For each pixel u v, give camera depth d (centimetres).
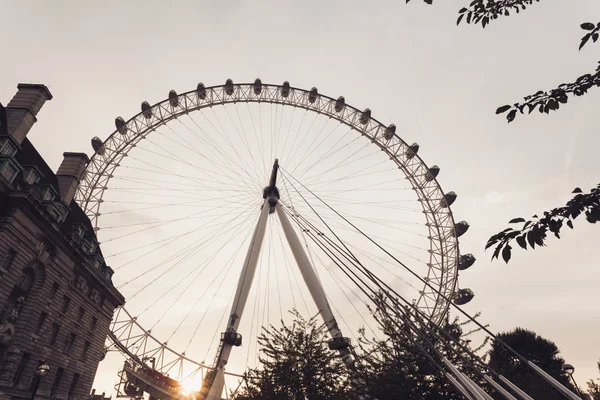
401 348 2617
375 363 2595
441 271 6569
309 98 7300
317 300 5372
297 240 5975
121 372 6188
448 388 2389
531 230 593
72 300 3881
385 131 7175
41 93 3659
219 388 4759
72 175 4266
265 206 6269
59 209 3712
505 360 3178
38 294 3309
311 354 2736
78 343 4009
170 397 5978
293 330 2906
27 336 3178
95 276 4262
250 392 2817
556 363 5400
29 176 3422
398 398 2380
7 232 2970
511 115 712
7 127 3388
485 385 2667
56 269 3559
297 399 2558
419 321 2245
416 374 2450
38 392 3316
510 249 607
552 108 686
